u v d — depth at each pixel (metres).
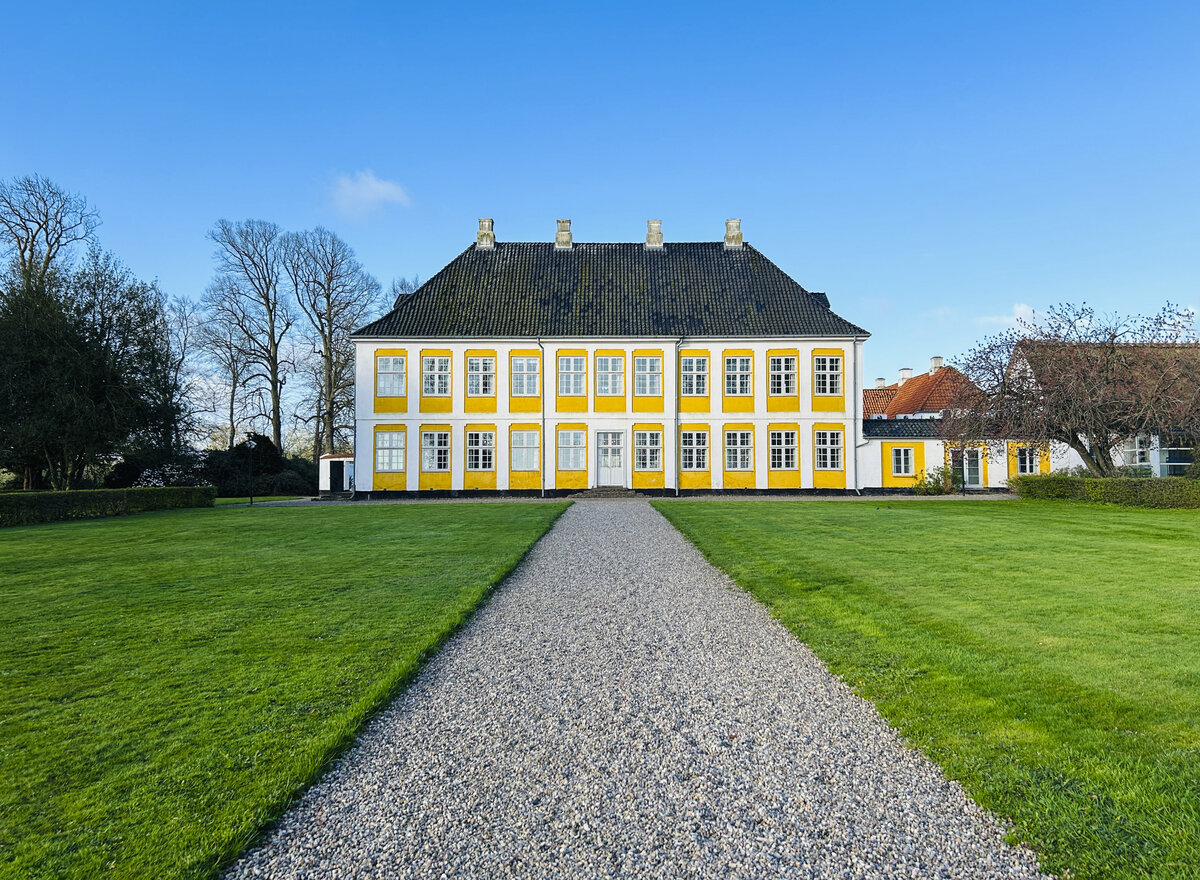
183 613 8.91
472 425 36.97
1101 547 13.84
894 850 3.69
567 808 4.16
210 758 4.78
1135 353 27.20
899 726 5.23
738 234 41.97
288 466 47.22
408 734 5.25
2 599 9.88
